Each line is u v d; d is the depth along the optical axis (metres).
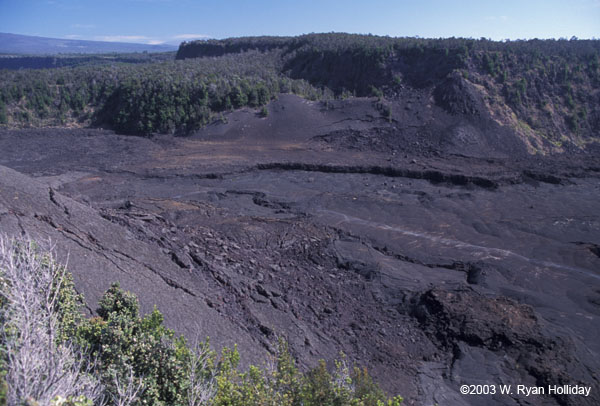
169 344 8.23
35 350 5.80
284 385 7.00
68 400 5.35
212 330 12.10
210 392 7.06
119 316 8.96
